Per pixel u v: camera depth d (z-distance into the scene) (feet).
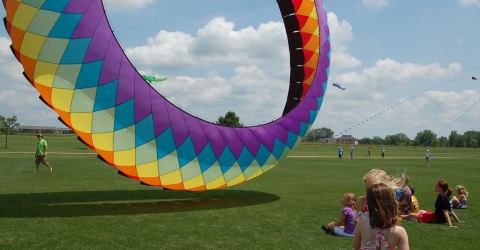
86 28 34.81
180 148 39.01
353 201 31.17
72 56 34.42
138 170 37.45
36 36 33.68
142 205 40.55
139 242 27.20
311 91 48.85
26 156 105.50
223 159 41.75
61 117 34.55
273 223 34.19
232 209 40.06
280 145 46.11
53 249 24.95
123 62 36.32
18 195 43.50
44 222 31.60
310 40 48.65
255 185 60.18
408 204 37.88
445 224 36.04
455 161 153.07
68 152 131.03
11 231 28.71
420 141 544.21
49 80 34.09
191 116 39.96
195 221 34.06
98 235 28.50
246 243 27.89
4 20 34.22
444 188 36.27
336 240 29.22
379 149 319.06
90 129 35.27
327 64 50.37
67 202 40.40
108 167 79.77
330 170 92.43
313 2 48.65
